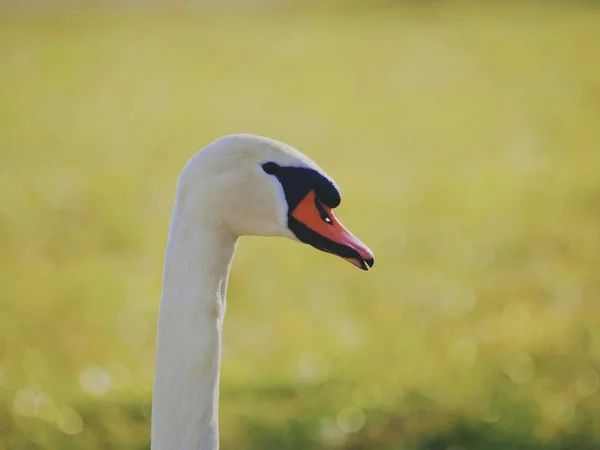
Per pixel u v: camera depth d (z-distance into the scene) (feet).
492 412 27.27
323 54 109.91
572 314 35.09
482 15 131.95
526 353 31.37
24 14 139.54
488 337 33.14
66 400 28.53
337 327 35.12
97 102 86.99
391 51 110.22
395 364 31.22
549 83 90.07
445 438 26.18
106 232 47.96
